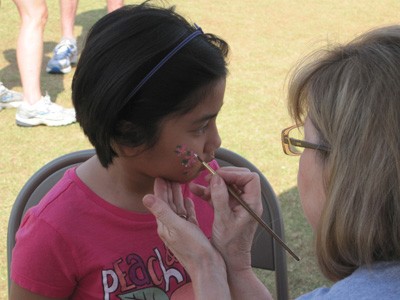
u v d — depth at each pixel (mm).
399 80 1000
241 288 1338
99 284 1355
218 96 1214
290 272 2840
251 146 3996
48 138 4047
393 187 977
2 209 3244
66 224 1318
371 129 992
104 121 1174
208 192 1366
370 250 1008
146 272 1377
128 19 1170
